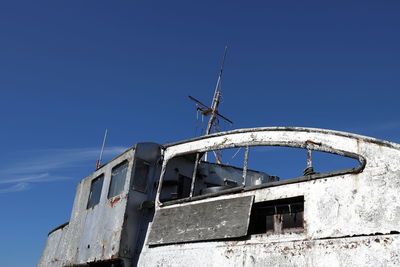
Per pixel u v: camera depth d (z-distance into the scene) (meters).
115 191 16.28
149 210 15.25
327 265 10.06
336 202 10.61
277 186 12.03
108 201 16.42
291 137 12.35
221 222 12.52
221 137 14.22
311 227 10.77
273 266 10.91
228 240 12.16
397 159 10.06
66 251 19.33
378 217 9.77
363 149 10.73
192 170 17.67
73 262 17.81
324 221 10.60
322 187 11.05
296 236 10.93
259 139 13.10
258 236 11.62
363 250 9.67
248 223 11.86
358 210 10.16
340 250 10.02
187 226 13.37
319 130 11.84
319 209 10.83
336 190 10.75
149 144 16.12
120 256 14.21
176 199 15.17
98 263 16.17
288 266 10.67
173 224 13.85
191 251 12.83
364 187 10.30
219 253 12.15
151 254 13.95
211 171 18.66
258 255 11.34
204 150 14.56
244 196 12.62
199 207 13.55
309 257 10.43
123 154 16.58
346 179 10.71
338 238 10.19
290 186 11.75
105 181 17.55
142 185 15.53
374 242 9.59
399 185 9.77
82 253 17.16
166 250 13.55
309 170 11.70
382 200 9.88
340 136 11.34
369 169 10.41
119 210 15.23
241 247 11.79
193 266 12.52
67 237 19.94
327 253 10.19
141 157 15.77
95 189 18.59
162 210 14.67
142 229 14.95
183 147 15.42
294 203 11.66
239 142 13.60
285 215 11.76
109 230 15.44
